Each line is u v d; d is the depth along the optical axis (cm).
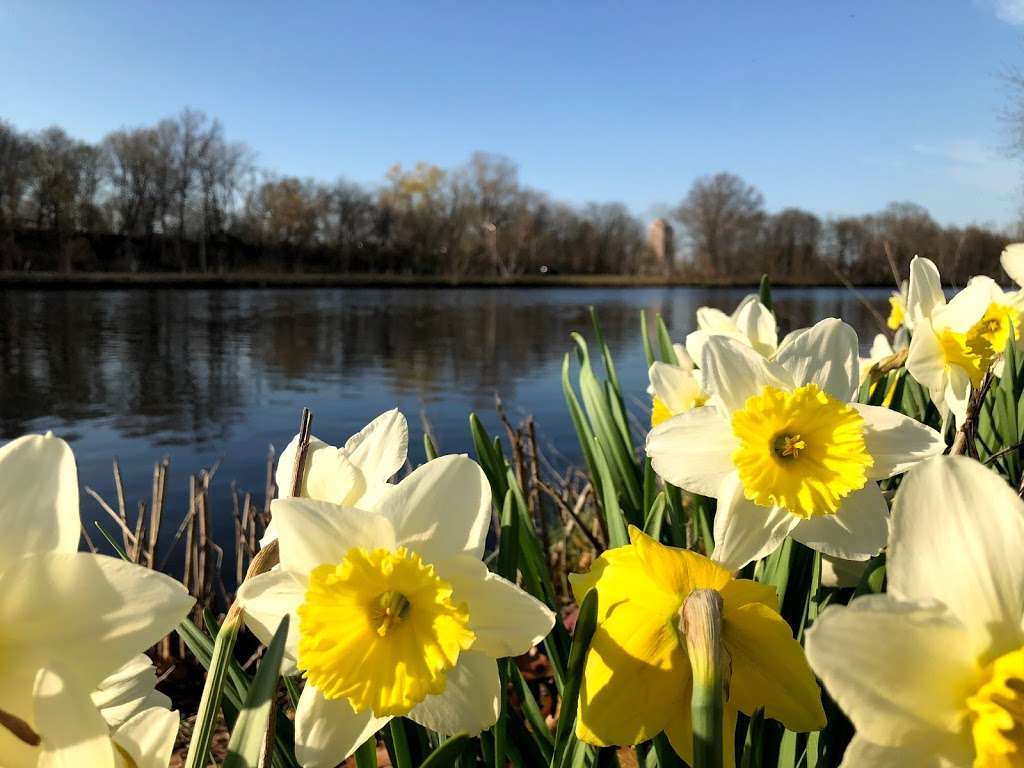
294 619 74
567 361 171
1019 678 52
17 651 55
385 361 1330
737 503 96
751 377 101
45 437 58
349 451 85
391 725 84
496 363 1321
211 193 4619
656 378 141
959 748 53
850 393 103
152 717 66
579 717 73
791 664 71
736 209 5766
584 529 229
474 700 74
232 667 98
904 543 58
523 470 245
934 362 134
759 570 113
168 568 384
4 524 55
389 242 5500
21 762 54
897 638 53
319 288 4425
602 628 73
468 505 77
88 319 2058
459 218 5769
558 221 6291
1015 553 56
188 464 630
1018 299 158
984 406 160
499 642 73
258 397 962
